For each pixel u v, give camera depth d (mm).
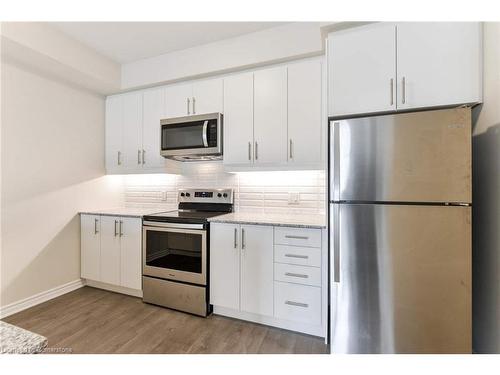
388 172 1477
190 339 1886
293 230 1945
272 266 2010
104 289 2795
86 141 2904
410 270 1441
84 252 2818
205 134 2438
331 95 1723
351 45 1681
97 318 2182
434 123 1399
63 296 2613
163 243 2404
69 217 2738
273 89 2289
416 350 1437
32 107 2396
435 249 1399
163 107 2750
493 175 1423
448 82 1470
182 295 2293
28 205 2379
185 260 2301
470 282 1354
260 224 2041
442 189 1387
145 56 2719
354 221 1544
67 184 2715
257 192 2688
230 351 1751
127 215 2574
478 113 1560
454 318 1376
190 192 2936
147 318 2186
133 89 2906
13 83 2254
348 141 1560
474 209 1627
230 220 2148
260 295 2045
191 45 2521
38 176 2455
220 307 2242
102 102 3086
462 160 1359
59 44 2273
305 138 2180
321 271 1864
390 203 1475
